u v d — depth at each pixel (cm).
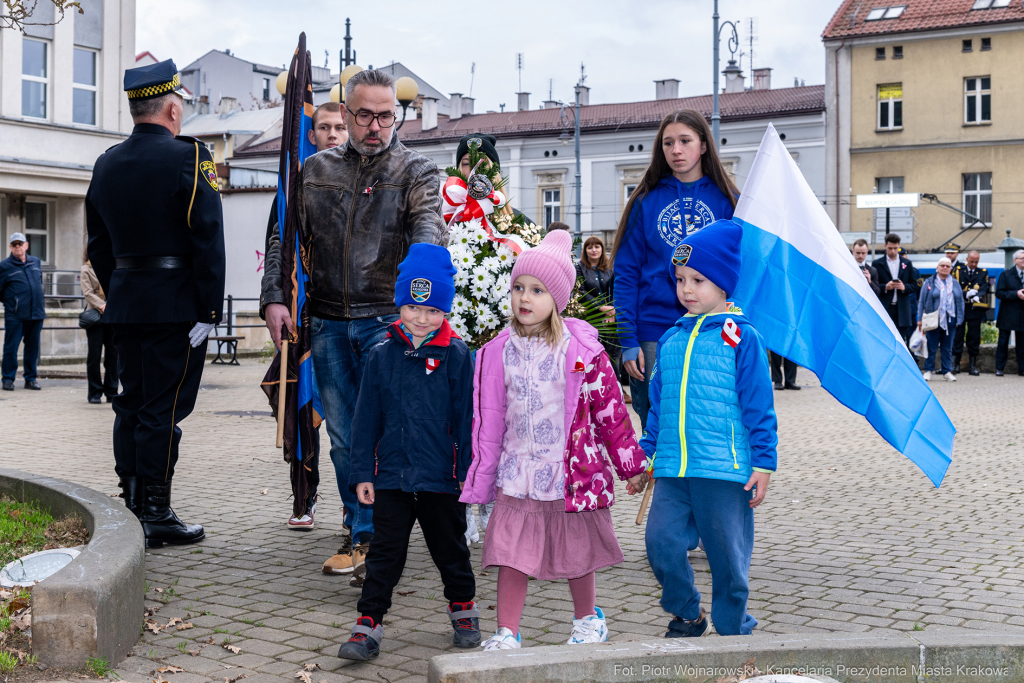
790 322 462
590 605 370
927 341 1792
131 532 411
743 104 4672
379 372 386
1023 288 1911
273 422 1120
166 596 438
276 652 372
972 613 421
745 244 474
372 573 375
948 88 4119
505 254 514
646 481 369
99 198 544
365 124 479
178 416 544
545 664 288
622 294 506
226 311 2353
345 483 496
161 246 535
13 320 1454
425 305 381
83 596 334
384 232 486
